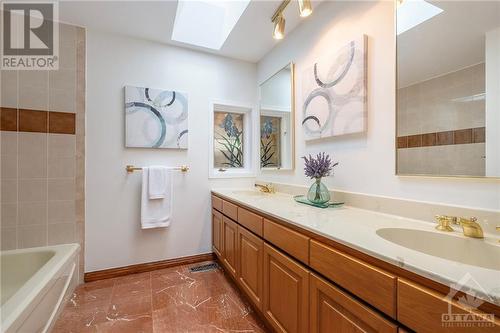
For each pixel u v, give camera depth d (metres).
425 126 1.12
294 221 1.15
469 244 0.90
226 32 2.20
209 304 1.71
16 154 1.80
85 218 2.02
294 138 2.07
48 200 1.89
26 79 1.83
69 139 1.96
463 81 1.00
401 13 1.21
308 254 1.05
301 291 1.09
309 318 1.03
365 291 0.78
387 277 0.71
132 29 2.05
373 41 1.35
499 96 0.90
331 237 0.93
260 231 1.47
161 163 2.30
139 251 2.22
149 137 2.21
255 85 2.72
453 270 0.61
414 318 0.64
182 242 2.40
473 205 0.96
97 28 2.03
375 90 1.34
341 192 1.56
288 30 2.07
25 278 1.73
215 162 2.61
